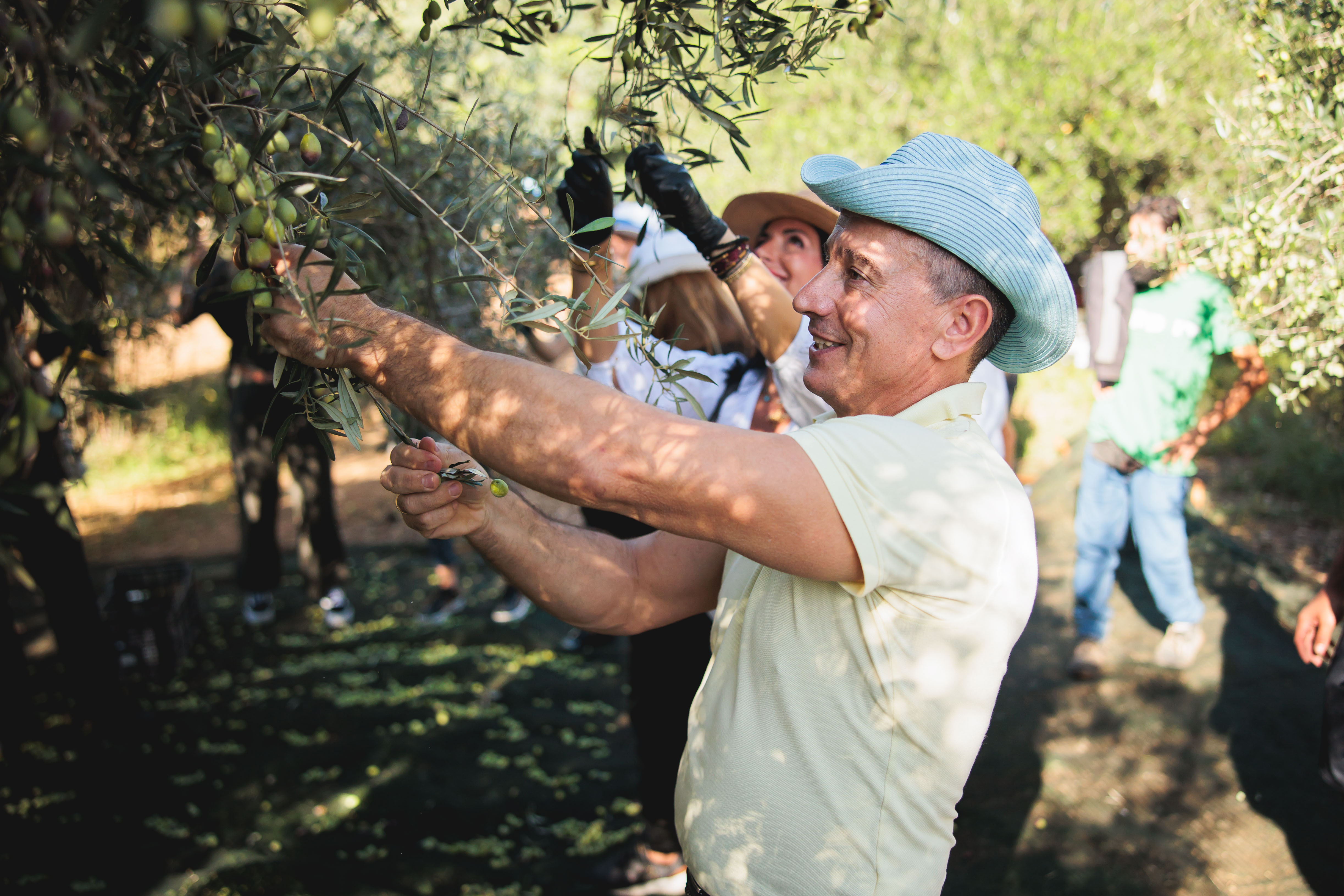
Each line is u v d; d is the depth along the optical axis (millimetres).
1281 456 6070
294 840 3076
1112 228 6695
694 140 3092
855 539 1016
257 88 1075
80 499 7230
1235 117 2422
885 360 1144
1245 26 2254
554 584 1379
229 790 3350
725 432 1026
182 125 920
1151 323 3582
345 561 4945
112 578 4684
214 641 4746
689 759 1309
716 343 2350
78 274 789
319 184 959
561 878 2922
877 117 6496
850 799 1136
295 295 923
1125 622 4168
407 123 1139
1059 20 6238
